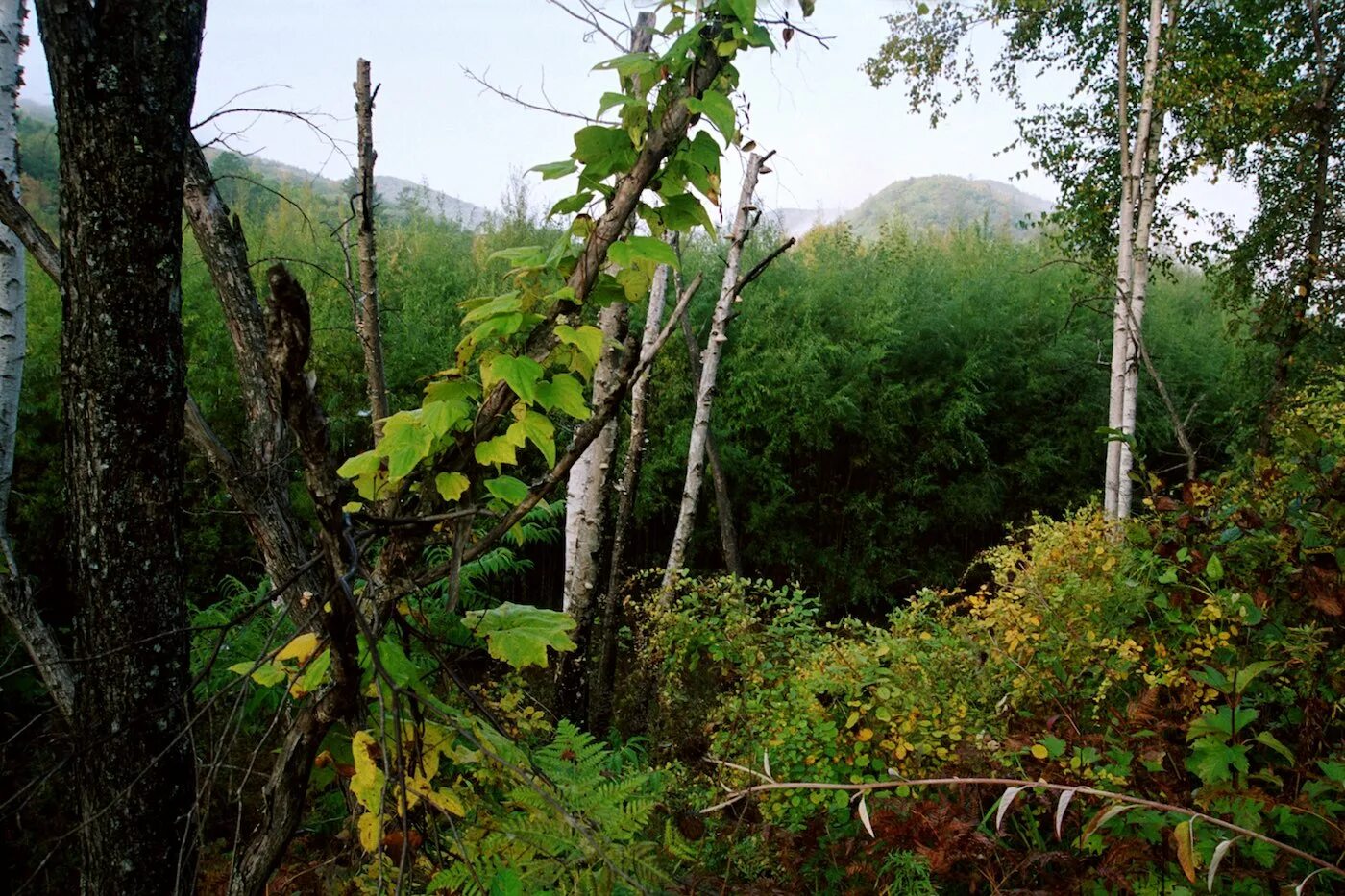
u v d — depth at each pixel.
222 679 2.42
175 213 1.32
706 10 1.08
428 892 1.11
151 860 1.38
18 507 5.11
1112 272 7.98
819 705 2.84
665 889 1.13
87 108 1.22
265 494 1.93
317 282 7.06
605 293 1.13
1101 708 2.41
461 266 8.66
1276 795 1.78
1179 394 11.41
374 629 1.06
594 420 1.06
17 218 1.54
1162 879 1.73
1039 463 10.11
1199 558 2.42
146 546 1.35
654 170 1.08
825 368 8.77
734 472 8.72
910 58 8.06
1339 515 2.08
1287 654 2.10
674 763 3.19
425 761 1.10
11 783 2.21
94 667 1.36
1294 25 7.70
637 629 5.03
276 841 1.09
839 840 2.40
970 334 9.96
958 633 3.24
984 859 1.91
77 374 1.30
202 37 1.33
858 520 9.35
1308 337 7.97
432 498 1.10
